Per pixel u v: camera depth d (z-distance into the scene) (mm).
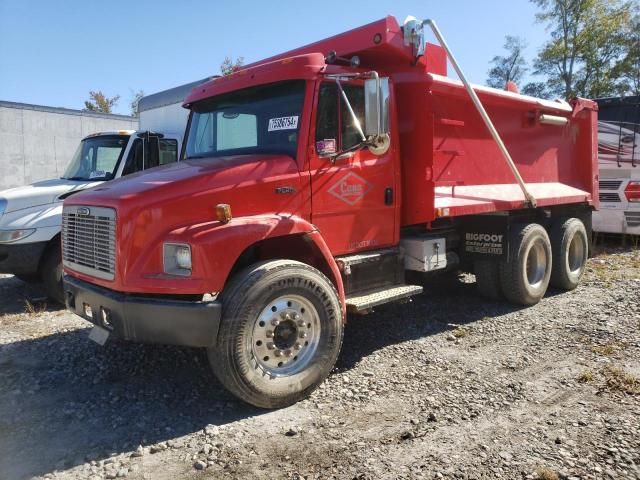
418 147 5402
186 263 3820
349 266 4867
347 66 5391
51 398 4301
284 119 4707
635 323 5777
